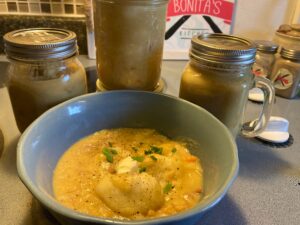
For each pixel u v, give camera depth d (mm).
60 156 227
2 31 417
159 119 256
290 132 307
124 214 182
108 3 235
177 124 247
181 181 211
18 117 252
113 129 261
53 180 207
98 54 272
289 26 406
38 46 215
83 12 423
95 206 188
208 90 241
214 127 216
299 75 357
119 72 265
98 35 261
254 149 280
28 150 182
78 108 236
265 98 267
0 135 270
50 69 233
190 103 235
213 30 446
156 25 254
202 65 234
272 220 205
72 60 252
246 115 332
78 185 206
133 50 254
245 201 220
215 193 157
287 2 445
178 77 404
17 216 198
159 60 277
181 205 190
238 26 462
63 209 141
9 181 226
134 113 258
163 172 214
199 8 432
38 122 202
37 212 201
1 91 348
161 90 304
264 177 246
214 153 208
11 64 240
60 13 422
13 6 413
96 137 252
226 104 243
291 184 240
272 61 374
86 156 233
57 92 239
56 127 220
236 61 224
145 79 272
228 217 206
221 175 182
